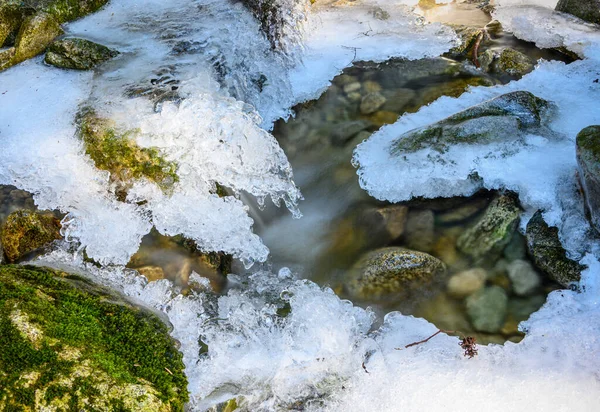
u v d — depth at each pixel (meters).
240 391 1.57
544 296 1.72
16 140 1.83
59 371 1.42
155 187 1.79
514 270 1.77
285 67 2.21
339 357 1.63
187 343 1.61
